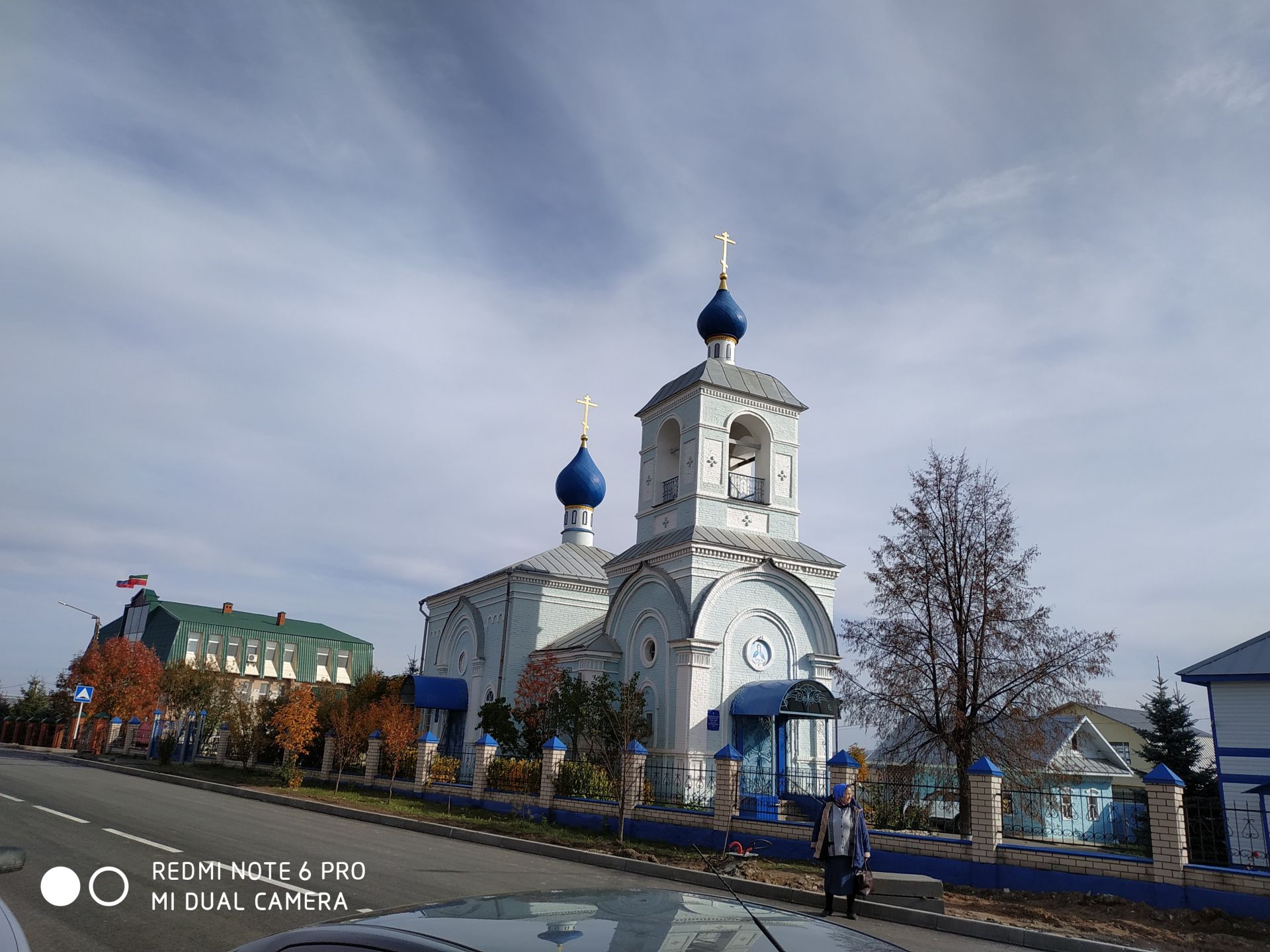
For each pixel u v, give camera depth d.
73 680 47.69
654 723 27.09
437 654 40.12
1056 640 20.84
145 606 60.00
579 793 22.30
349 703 36.94
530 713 28.98
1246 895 12.16
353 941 3.08
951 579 21.58
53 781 25.81
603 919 3.04
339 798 26.47
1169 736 38.44
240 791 27.62
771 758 26.09
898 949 3.06
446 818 21.95
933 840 15.31
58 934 8.45
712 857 16.59
